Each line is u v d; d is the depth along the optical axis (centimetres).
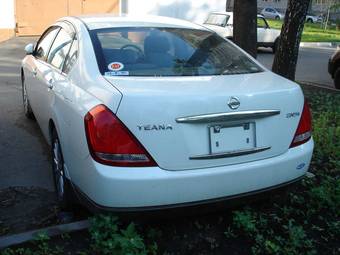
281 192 355
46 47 527
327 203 404
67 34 449
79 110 324
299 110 350
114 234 317
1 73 1054
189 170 308
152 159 300
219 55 401
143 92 304
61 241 336
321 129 605
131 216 305
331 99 852
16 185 441
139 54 374
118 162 296
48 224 369
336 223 377
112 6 1992
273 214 387
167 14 2078
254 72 387
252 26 863
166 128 299
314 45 2323
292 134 346
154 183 298
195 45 403
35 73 516
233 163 320
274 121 334
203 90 317
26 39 1744
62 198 378
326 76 1248
